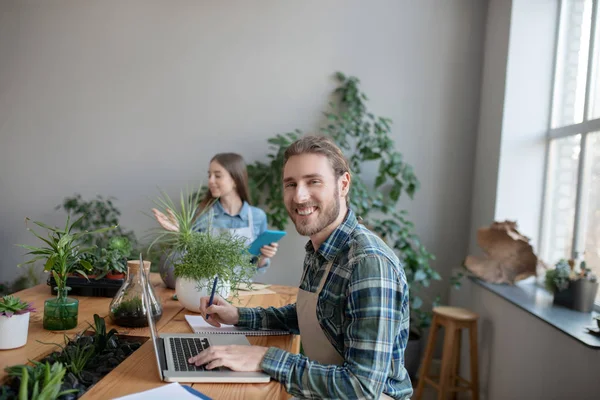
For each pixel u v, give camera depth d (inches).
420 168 158.9
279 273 161.9
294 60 162.7
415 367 144.9
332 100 161.3
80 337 61.8
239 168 129.6
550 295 121.3
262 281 161.8
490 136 145.2
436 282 159.0
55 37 170.2
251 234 129.3
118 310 68.3
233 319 69.5
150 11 167.3
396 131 159.5
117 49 168.2
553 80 134.9
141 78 167.8
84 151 169.6
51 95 170.6
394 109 159.5
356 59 160.7
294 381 50.2
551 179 133.7
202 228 106.8
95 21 169.0
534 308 106.3
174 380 50.1
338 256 56.5
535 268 129.0
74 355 55.1
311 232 56.7
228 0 164.9
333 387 48.6
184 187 166.1
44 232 171.0
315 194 55.7
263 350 54.3
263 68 163.8
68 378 50.6
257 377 51.1
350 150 159.9
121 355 59.1
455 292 157.1
